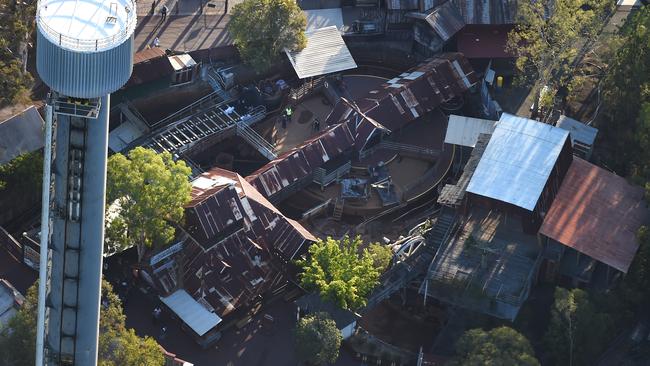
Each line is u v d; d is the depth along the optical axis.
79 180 165.50
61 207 167.88
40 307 171.88
